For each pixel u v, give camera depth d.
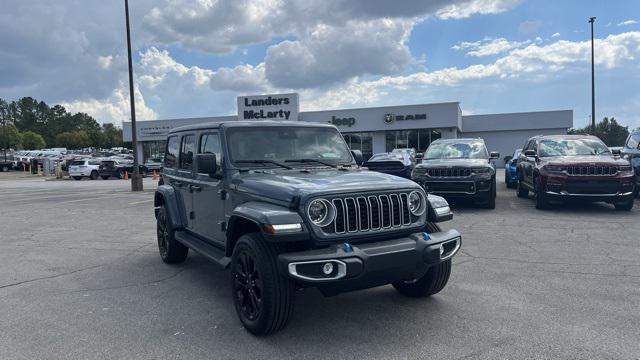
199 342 4.29
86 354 4.08
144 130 48.28
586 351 3.96
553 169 11.47
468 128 46.44
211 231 5.68
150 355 4.04
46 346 4.26
